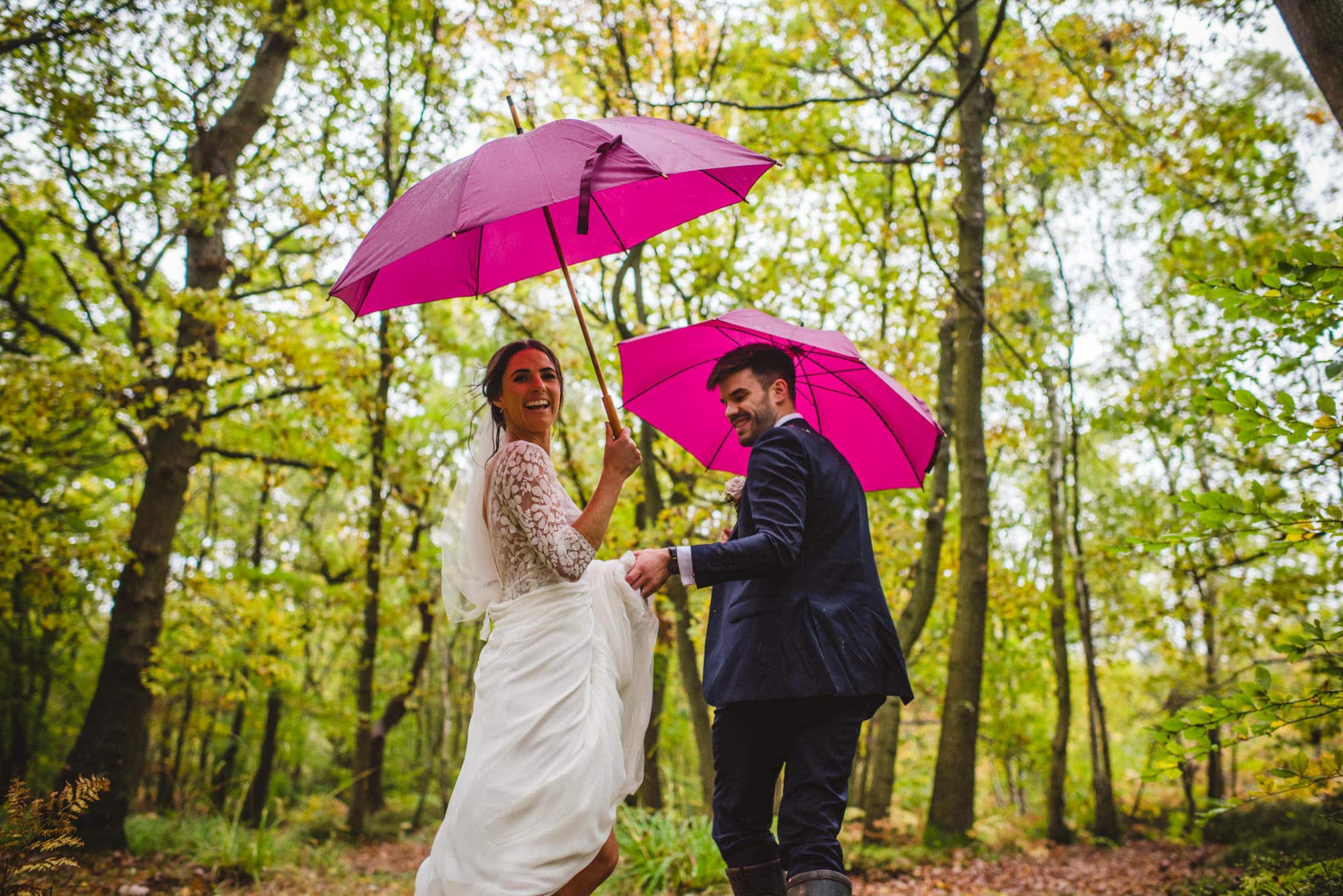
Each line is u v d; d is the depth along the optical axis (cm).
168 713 1748
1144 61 882
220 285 1062
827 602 249
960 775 1002
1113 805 1234
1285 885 423
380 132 1190
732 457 356
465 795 253
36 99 854
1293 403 322
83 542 1028
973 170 1020
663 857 684
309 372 998
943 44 1045
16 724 1403
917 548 1258
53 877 595
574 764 256
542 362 306
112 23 856
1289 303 344
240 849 771
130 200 959
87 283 1179
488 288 323
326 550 1630
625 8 915
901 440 320
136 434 1071
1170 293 1169
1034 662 1670
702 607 1042
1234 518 334
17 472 1135
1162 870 847
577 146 259
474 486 305
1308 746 749
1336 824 545
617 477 281
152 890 670
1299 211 995
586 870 271
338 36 1045
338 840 1273
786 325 301
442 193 258
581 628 278
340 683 2220
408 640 2111
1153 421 1012
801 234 1250
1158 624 1239
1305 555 973
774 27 1066
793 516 244
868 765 1691
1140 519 1299
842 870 230
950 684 1026
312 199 1075
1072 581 1334
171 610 1141
